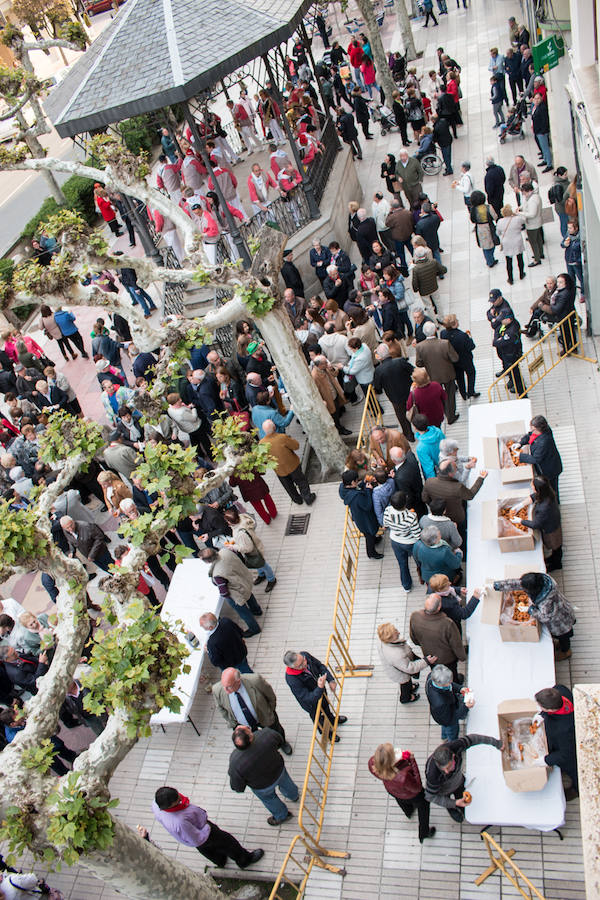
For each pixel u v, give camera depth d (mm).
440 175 18344
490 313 11234
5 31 21953
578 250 12055
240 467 8680
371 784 8086
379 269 13844
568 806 7020
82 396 16203
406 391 11086
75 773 5656
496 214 15008
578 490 9867
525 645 7406
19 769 5762
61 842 5363
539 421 8719
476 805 6512
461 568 9359
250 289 9797
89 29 43062
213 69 12586
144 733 5984
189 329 9797
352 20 29016
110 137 10266
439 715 7109
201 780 8812
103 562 11039
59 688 6273
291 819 8086
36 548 6531
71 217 9352
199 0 13344
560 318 11547
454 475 8695
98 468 12719
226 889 7715
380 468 9648
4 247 26094
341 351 12125
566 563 9086
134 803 8852
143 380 12602
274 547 11156
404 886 7184
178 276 9742
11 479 12219
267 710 8156
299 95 18953
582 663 8062
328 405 11789
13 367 16234
